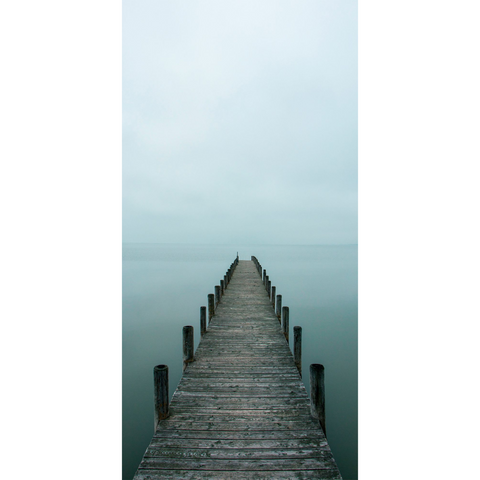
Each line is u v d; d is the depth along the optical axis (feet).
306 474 8.68
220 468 8.86
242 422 11.10
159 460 9.16
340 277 90.17
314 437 10.28
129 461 15.76
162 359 28.89
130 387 23.73
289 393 13.41
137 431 18.40
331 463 9.10
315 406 11.15
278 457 9.31
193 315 44.55
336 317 41.93
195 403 12.49
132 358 29.12
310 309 46.57
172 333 36.17
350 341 32.68
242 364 16.69
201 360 17.22
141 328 38.14
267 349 19.01
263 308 30.07
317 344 31.71
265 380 14.71
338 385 23.39
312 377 11.25
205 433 10.45
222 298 34.83
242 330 22.93
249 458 9.25
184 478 8.51
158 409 11.10
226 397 13.01
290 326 38.04
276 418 11.39
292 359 17.40
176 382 24.34
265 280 43.93
